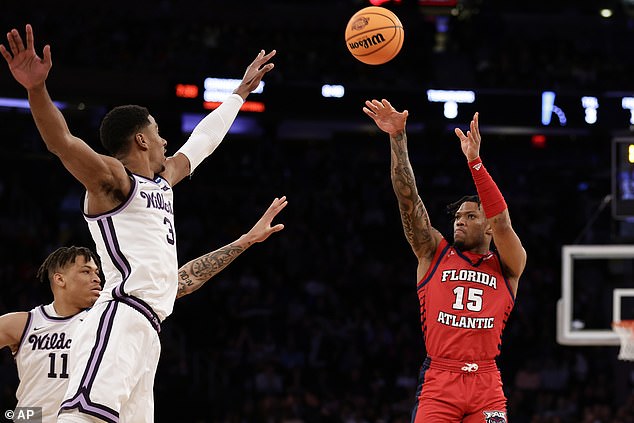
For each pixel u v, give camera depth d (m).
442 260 5.52
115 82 19.52
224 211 22.28
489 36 24.97
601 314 10.95
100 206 4.40
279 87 18.02
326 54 22.72
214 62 21.45
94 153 4.25
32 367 5.52
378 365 18.47
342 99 18.20
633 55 26.03
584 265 11.18
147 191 4.50
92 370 4.19
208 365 17.88
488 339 5.34
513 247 5.38
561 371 18.20
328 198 23.03
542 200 23.47
